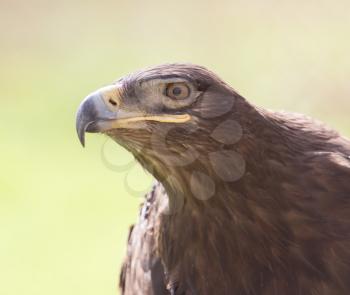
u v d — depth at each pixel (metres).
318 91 18.19
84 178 18.84
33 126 21.81
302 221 7.01
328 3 20.33
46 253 16.64
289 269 7.09
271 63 19.67
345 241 7.00
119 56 24.06
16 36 26.59
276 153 7.00
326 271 7.02
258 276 7.17
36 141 20.78
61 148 20.39
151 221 7.79
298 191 7.02
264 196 7.00
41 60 25.27
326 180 7.07
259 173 6.96
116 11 25.42
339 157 7.18
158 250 7.55
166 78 6.91
